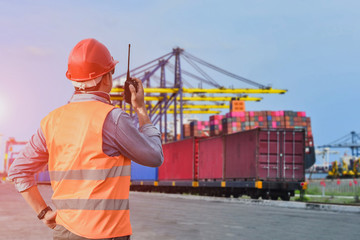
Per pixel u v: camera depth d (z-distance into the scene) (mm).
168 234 8164
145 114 2049
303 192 22875
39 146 1970
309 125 75312
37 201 2002
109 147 1870
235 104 88938
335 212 14922
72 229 1803
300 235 8398
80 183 1831
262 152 22406
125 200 1882
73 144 1855
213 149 26719
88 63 1958
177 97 79625
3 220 10391
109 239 1806
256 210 15133
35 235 7922
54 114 1972
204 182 27344
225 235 8188
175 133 73938
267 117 75250
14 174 1980
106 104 1946
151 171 36562
